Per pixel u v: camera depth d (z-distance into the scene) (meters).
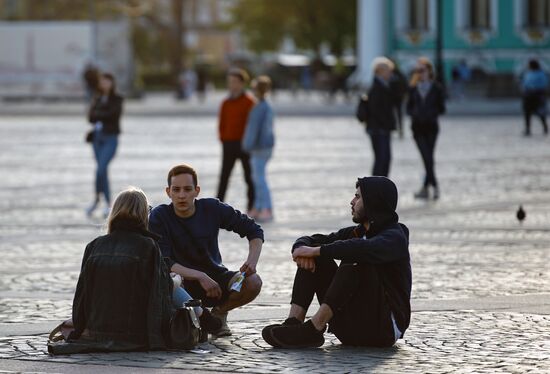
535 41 120.44
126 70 117.75
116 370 16.47
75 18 158.75
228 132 35.94
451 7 121.06
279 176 46.31
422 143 39.25
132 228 17.70
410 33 121.94
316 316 17.91
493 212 35.19
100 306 17.56
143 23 175.75
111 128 36.19
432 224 32.72
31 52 114.88
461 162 51.97
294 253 18.03
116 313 17.55
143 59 181.00
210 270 19.05
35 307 21.34
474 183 43.53
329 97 123.62
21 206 38.06
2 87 115.44
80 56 114.69
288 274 24.53
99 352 17.53
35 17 158.38
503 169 48.50
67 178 46.97
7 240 30.45
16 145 65.19
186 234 18.95
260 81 34.78
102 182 36.19
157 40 178.00
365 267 17.86
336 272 17.97
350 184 43.31
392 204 18.25
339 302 17.84
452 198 39.06
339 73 138.62
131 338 17.61
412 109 39.22
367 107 38.03
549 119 83.38
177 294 18.34
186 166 19.02
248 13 165.12
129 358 17.19
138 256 17.53
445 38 121.62
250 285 18.91
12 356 17.34
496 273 24.61
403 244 17.92
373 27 122.19
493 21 120.69
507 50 120.81
